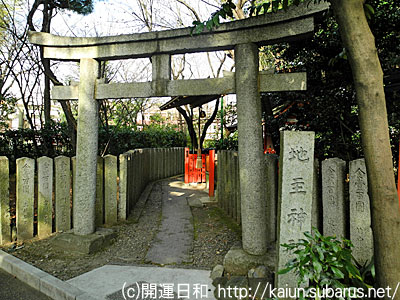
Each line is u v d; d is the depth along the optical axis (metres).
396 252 1.69
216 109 8.96
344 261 2.13
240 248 3.47
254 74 3.36
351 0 1.75
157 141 12.73
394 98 4.11
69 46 4.04
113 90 3.99
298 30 3.15
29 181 4.38
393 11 3.57
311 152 2.50
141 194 7.89
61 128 8.48
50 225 4.59
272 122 5.87
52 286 2.91
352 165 2.84
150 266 3.48
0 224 4.13
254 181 3.30
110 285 2.99
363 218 2.78
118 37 3.85
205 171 10.05
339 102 4.40
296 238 2.48
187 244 4.29
